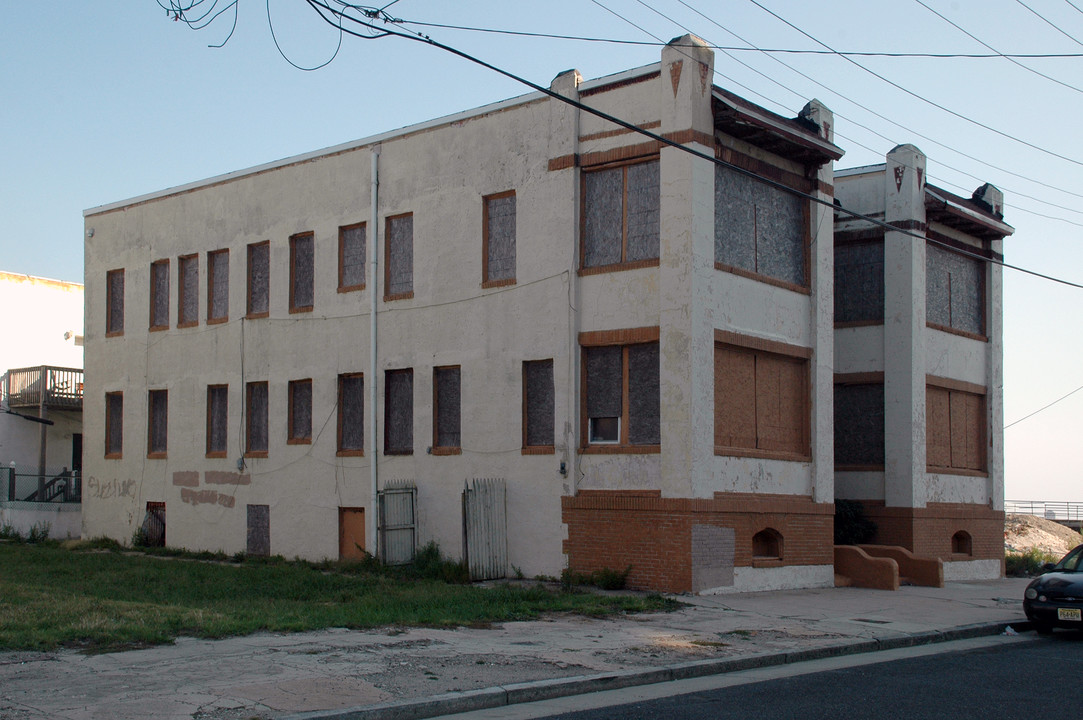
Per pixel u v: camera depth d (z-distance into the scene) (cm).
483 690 955
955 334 2686
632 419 1916
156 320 2811
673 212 1858
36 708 836
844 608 1725
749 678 1116
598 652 1199
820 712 912
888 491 2481
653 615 1547
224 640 1184
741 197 2008
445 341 2173
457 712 918
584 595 1711
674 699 978
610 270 1941
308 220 2458
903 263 2512
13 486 3200
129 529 2786
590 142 1992
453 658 1119
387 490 2186
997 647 1408
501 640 1261
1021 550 3922
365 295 2328
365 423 2305
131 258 2869
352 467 2312
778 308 2052
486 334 2108
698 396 1827
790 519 2025
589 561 1911
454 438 2170
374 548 2227
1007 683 1078
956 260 2753
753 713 907
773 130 1964
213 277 2680
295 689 934
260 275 2573
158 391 2792
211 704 867
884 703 958
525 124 2083
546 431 2028
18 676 956
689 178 1844
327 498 2348
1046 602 1509
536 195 2050
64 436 3644
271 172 2548
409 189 2272
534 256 2044
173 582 1847
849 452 2581
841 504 2444
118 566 2178
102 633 1155
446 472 2142
